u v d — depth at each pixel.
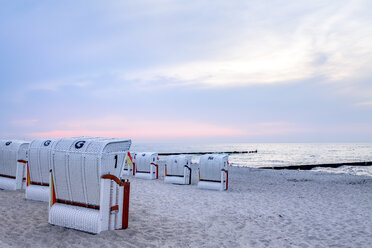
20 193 9.37
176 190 12.80
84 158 5.57
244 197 11.41
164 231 6.26
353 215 8.48
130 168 19.17
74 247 4.87
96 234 5.44
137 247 5.06
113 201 5.77
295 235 6.41
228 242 5.77
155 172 17.73
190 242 5.64
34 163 8.50
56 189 6.13
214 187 13.15
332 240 6.08
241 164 50.00
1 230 5.53
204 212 8.45
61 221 5.89
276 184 16.66
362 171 35.22
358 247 5.66
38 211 7.18
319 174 24.55
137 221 6.95
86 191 5.67
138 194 11.27
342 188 15.15
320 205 10.05
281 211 8.91
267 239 6.07
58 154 5.98
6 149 10.20
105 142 5.55
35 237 5.27
